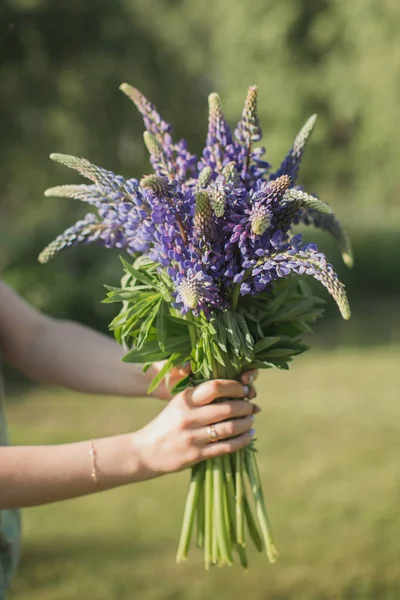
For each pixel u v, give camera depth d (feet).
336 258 37.96
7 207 40.63
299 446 15.21
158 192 4.04
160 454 4.33
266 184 4.18
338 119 44.73
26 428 16.47
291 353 4.66
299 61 44.19
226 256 4.17
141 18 36.81
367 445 15.17
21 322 5.48
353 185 49.75
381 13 38.47
